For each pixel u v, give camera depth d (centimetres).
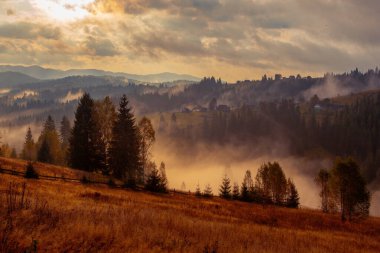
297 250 1433
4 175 3619
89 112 6744
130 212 1554
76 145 6644
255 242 1380
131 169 6531
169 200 4175
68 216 1225
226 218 2973
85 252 894
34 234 934
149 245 1041
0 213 1089
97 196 3094
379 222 5325
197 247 1096
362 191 4934
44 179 4106
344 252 1712
